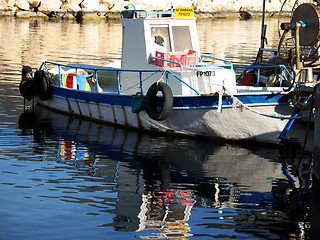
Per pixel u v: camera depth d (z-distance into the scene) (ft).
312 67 45.96
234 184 37.96
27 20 166.20
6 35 126.11
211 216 32.45
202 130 49.11
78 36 131.23
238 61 95.81
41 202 33.71
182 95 47.75
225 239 29.45
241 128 47.78
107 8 183.93
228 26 170.50
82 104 55.67
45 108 60.44
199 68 49.67
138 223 31.22
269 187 37.52
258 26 172.96
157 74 50.31
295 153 45.88
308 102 46.09
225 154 45.21
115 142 47.88
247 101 46.44
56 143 46.88
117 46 115.55
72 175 38.83
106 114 53.72
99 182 37.60
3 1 173.06
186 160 43.14
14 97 64.39
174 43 53.21
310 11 44.21
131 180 38.24
